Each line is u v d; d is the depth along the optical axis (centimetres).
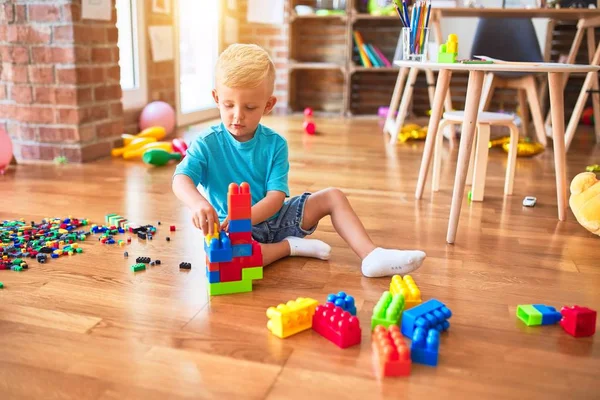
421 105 442
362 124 395
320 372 90
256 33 434
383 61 426
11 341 97
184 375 88
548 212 185
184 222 166
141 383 86
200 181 136
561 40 404
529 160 269
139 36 317
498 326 106
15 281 122
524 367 93
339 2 428
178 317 107
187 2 397
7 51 245
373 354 95
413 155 282
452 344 99
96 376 87
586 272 134
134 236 153
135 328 102
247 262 117
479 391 86
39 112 248
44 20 237
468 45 427
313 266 134
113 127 269
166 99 353
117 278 125
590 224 159
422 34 183
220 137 132
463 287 124
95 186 207
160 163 242
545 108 397
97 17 249
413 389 86
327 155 279
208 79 416
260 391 84
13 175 223
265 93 119
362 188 213
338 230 138
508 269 135
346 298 108
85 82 246
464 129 149
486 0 370
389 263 125
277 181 131
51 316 107
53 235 150
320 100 462
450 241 153
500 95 425
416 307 104
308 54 456
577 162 265
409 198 200
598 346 100
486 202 195
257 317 108
